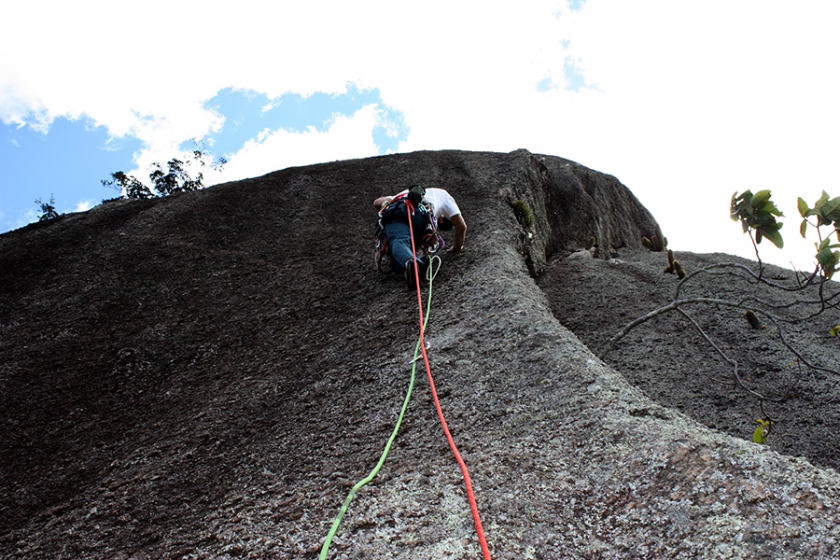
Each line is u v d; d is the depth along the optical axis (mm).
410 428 2736
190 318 4844
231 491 2645
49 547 2555
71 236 6828
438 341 3475
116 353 4453
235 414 3318
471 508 1920
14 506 2963
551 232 9406
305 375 3605
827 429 3881
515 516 2027
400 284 4652
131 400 3854
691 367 4836
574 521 1938
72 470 3186
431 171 7961
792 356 4832
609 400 2469
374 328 3994
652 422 2262
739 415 4172
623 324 5695
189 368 4117
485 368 3041
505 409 2672
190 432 3229
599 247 10195
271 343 4223
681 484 1897
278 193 7719
